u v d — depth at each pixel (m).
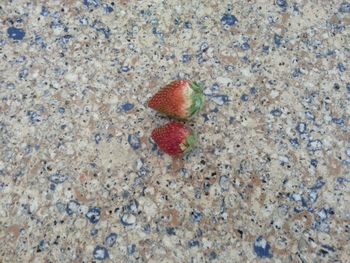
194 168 0.20
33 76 0.22
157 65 0.23
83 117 0.21
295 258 0.19
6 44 0.23
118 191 0.20
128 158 0.21
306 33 0.24
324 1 0.25
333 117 0.22
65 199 0.20
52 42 0.23
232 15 0.24
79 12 0.24
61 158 0.21
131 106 0.22
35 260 0.19
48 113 0.22
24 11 0.24
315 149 0.21
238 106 0.22
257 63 0.23
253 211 0.20
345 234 0.19
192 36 0.24
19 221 0.19
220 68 0.23
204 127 0.21
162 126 0.20
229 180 0.20
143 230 0.19
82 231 0.19
